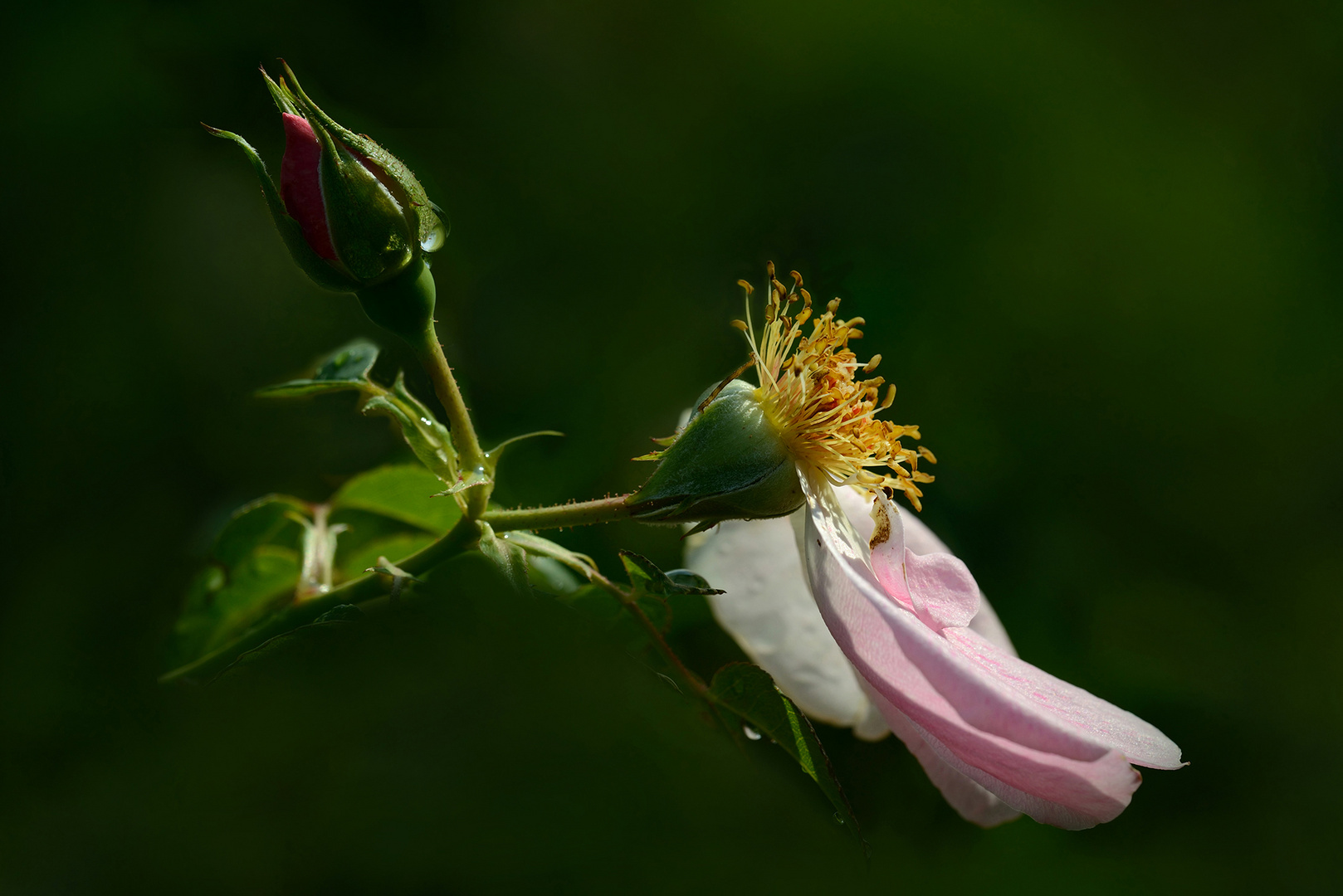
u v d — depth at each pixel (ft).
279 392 1.38
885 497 1.40
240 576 1.49
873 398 1.40
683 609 1.59
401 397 1.37
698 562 1.50
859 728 1.49
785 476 1.38
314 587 1.45
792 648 1.48
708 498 1.37
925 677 1.31
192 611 1.49
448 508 1.50
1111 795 1.30
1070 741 1.29
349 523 1.50
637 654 1.36
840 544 1.38
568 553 1.36
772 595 1.49
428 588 1.39
